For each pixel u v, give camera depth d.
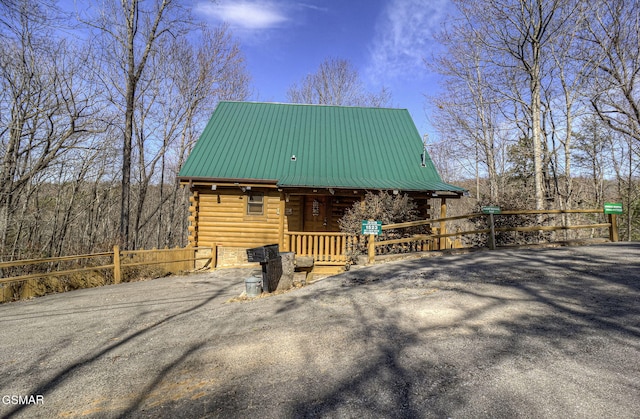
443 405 2.62
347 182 12.34
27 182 13.82
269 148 14.70
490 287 5.73
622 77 14.85
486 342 3.68
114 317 6.34
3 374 3.95
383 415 2.56
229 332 4.86
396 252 9.94
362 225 8.88
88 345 4.84
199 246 13.83
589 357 3.22
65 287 9.41
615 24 14.64
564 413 2.42
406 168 14.16
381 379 3.10
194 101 25.42
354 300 5.83
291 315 5.40
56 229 14.24
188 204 28.23
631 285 5.28
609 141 21.14
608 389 2.68
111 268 10.59
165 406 3.00
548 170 20.17
